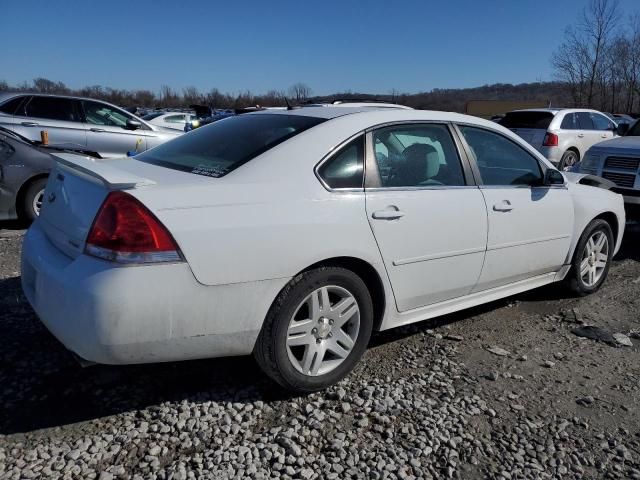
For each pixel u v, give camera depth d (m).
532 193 4.06
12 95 8.48
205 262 2.54
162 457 2.51
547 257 4.28
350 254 2.99
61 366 3.22
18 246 5.75
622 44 32.75
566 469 2.55
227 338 2.70
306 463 2.50
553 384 3.29
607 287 5.07
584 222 4.50
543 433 2.81
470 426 2.83
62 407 2.84
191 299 2.54
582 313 4.44
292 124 3.25
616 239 5.07
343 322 3.07
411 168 3.38
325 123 3.18
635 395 3.20
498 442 2.72
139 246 2.43
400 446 2.65
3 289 4.37
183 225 2.51
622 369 3.52
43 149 6.70
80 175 2.81
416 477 2.45
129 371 3.20
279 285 2.77
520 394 3.17
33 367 3.20
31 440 2.57
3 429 2.64
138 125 9.50
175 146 3.54
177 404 2.90
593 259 4.79
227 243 2.60
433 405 3.00
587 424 2.90
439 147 3.59
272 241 2.71
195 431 2.69
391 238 3.16
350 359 3.14
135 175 2.73
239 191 2.73
